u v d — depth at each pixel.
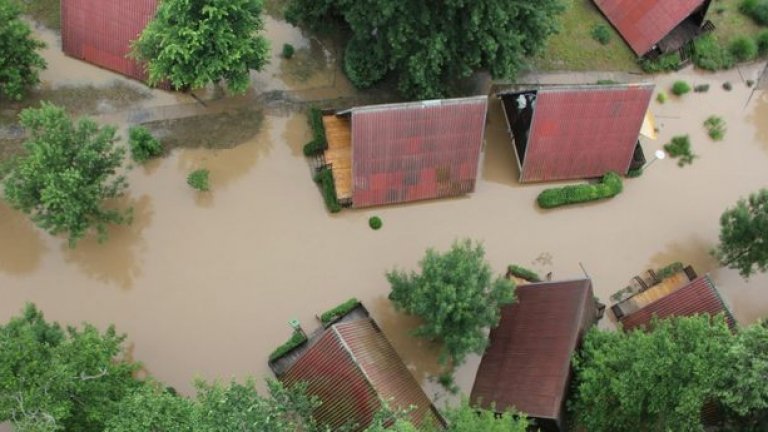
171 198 41.06
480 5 36.94
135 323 37.94
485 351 38.31
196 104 43.44
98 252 39.31
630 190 45.72
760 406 28.81
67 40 42.56
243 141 43.09
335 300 39.91
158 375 36.91
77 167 35.59
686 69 50.34
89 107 42.41
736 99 50.09
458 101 38.91
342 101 45.19
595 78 48.75
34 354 27.53
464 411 29.66
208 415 26.81
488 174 44.81
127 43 41.81
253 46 39.09
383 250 41.50
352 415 33.12
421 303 34.53
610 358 33.03
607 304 42.19
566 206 44.47
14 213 39.41
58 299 38.09
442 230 42.53
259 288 39.53
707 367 29.61
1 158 40.31
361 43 43.12
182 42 36.38
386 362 35.47
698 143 48.09
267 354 38.12
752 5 51.88
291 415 31.48
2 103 41.53
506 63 40.50
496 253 42.59
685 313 38.06
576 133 42.59
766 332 29.23
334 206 41.34
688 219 45.38
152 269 39.31
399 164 40.44
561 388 33.78
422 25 39.06
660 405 31.05
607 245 43.88
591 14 50.53
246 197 41.69
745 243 40.44
